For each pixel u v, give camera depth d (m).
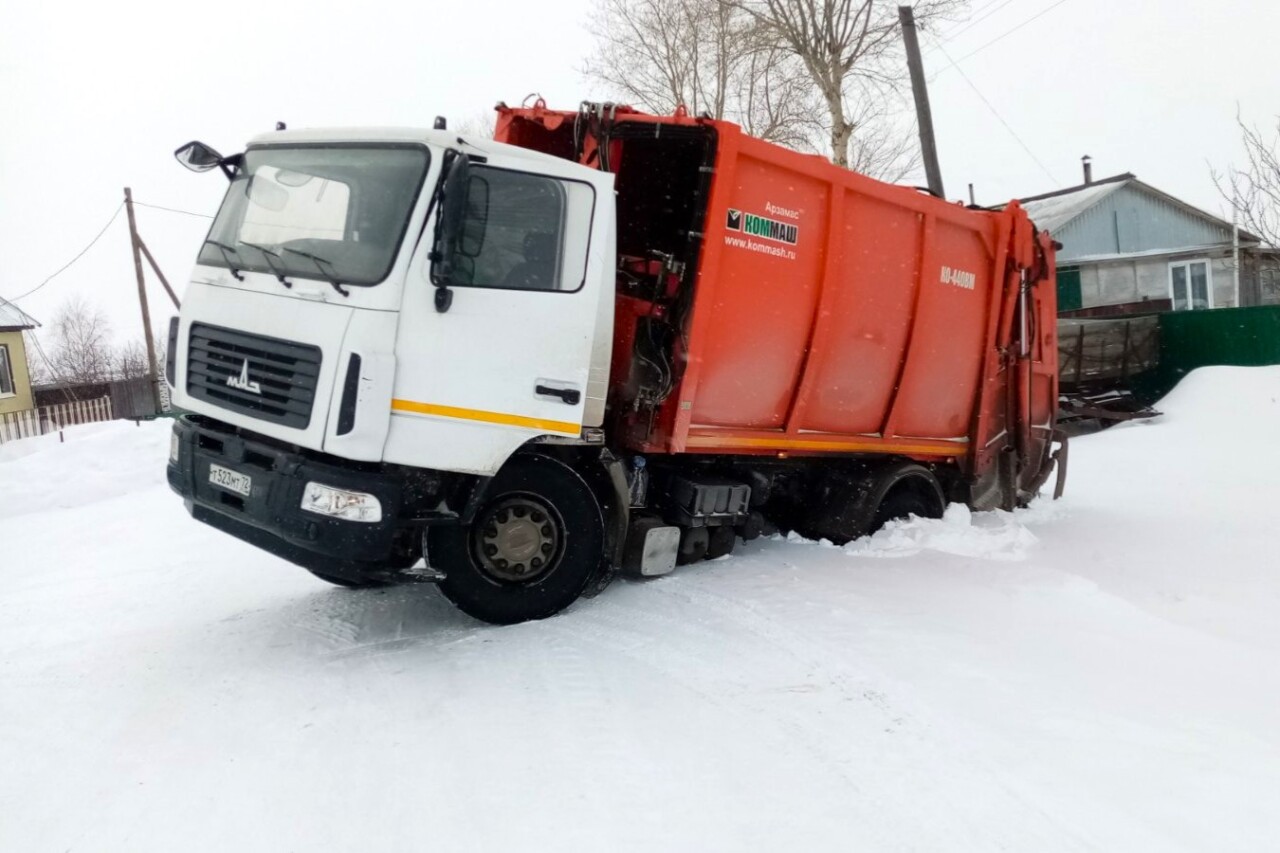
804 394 7.48
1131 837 3.46
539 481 5.88
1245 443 16.17
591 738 4.25
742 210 6.63
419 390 5.20
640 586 6.70
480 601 5.80
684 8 25.50
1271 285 26.81
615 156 6.91
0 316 31.05
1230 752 4.16
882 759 4.06
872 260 7.77
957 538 8.28
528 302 5.55
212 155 6.18
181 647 5.69
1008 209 9.17
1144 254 29.31
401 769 3.97
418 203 5.23
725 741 4.24
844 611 6.07
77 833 3.52
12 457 16.84
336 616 6.27
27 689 5.02
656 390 6.45
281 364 5.25
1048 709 4.59
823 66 24.41
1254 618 6.54
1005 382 9.75
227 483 5.46
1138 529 9.83
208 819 3.59
